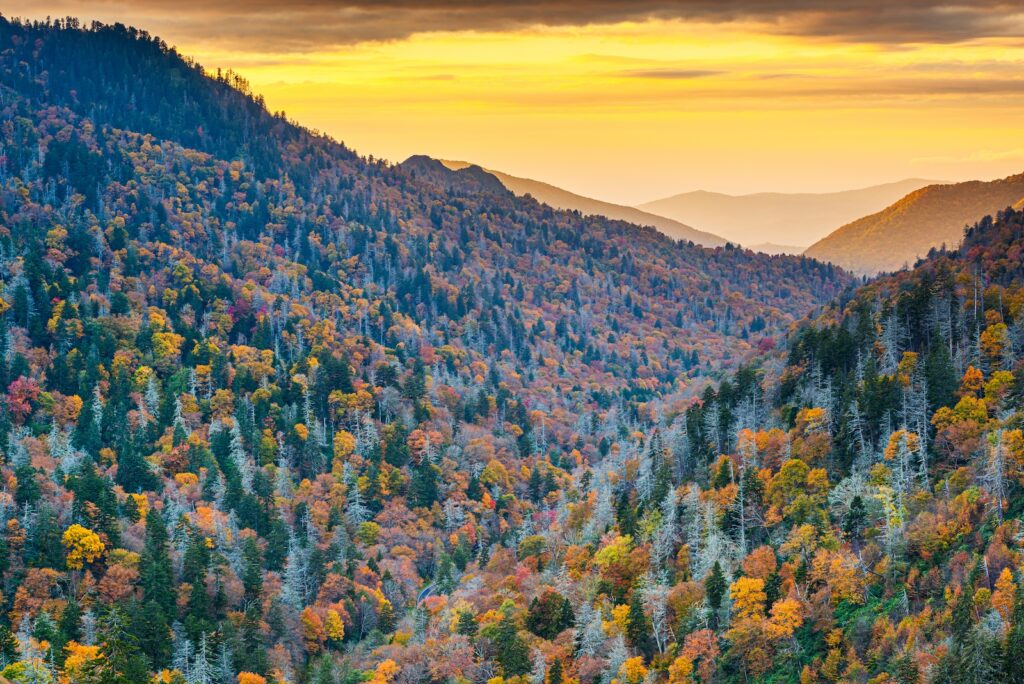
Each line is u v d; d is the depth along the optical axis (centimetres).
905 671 14225
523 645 17475
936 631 14725
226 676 18550
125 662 14488
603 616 18038
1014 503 16175
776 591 16812
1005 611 14288
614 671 16625
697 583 17525
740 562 17950
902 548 16550
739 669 16225
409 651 18838
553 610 18475
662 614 17400
